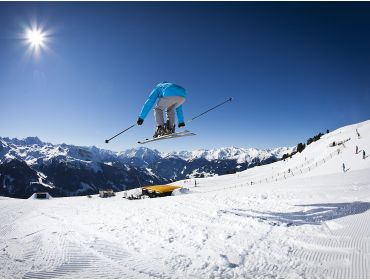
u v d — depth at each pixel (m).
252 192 15.38
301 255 5.16
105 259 5.26
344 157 48.78
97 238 6.79
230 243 6.04
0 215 11.91
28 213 12.53
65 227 8.33
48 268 4.82
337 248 5.35
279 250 5.48
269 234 6.56
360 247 5.26
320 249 5.39
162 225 7.96
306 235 6.33
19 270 4.73
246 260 5.07
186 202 13.02
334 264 4.63
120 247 6.00
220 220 8.18
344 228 6.64
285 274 4.39
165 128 8.30
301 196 12.12
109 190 35.84
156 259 5.23
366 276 4.09
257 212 9.09
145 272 4.61
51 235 7.25
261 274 4.43
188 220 8.45
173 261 5.09
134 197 27.42
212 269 4.69
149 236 6.84
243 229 7.05
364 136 60.12
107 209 12.57
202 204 11.84
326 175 24.77
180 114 8.68
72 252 5.68
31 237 7.16
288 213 8.75
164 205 12.28
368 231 6.20
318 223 7.27
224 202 12.05
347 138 72.31
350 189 12.99
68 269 4.78
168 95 7.80
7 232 8.20
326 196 11.59
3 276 4.46
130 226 8.05
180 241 6.34
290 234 6.46
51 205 16.44
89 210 12.56
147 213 10.27
